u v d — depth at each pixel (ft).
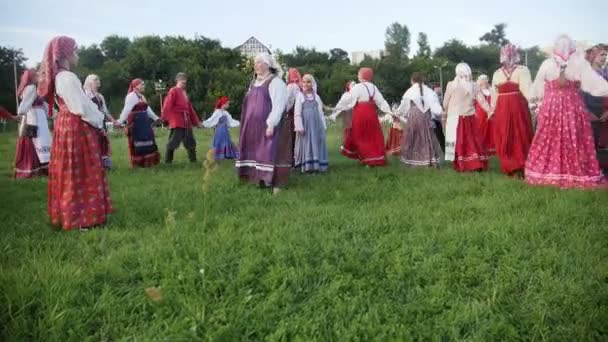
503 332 9.96
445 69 217.97
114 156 41.60
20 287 11.34
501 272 12.34
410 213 17.44
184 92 34.81
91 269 12.73
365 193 21.04
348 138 31.58
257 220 17.16
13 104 139.74
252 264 12.75
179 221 16.98
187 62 163.84
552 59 21.98
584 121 21.84
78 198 16.58
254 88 22.75
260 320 10.41
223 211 18.71
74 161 16.48
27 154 28.78
